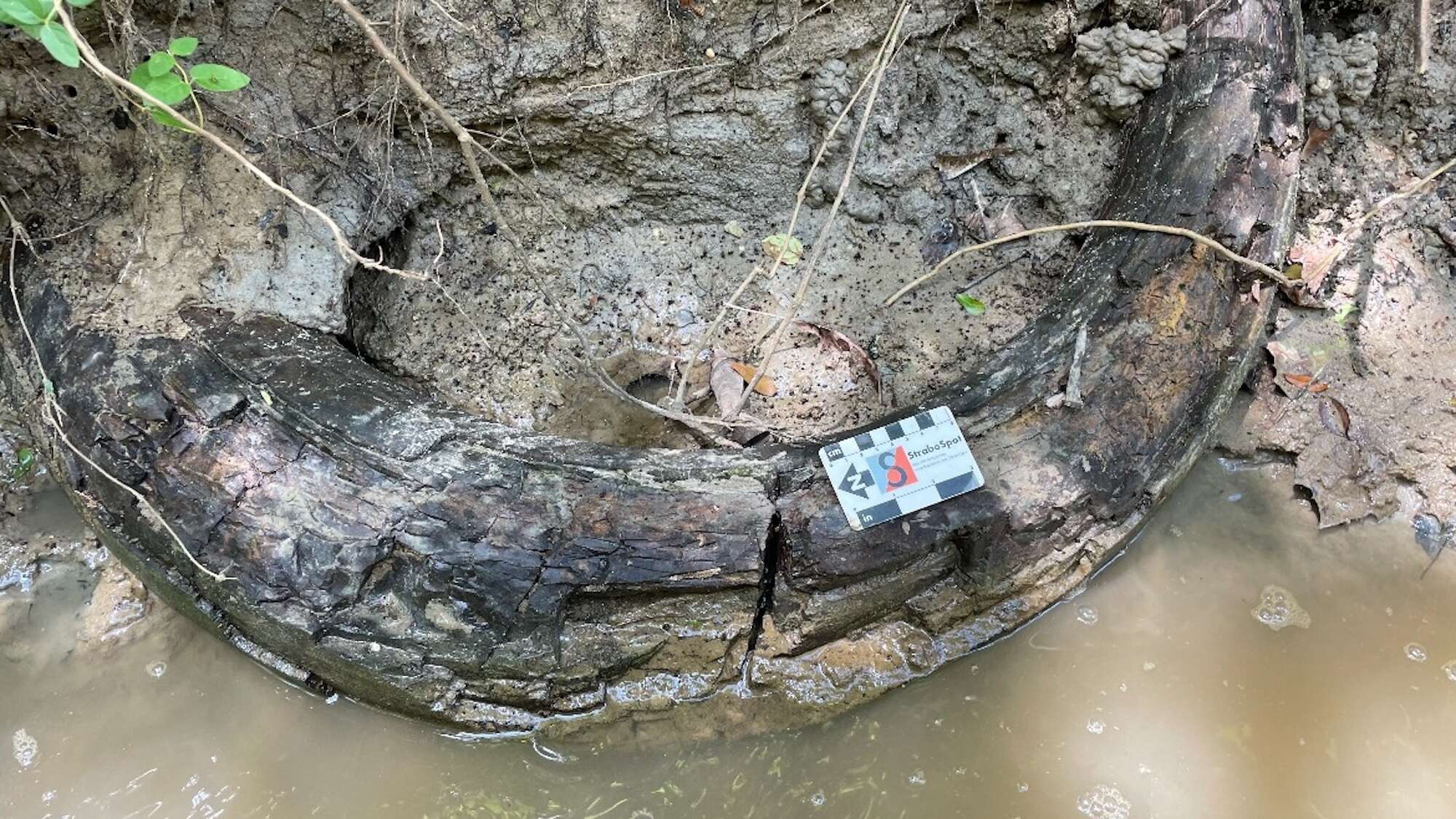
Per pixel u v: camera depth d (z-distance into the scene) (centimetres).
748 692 201
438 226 271
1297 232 268
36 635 219
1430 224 265
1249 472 242
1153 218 224
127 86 162
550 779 198
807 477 197
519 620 189
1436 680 209
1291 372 247
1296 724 203
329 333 237
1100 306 214
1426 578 224
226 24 239
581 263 282
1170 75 245
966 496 198
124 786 199
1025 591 210
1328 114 265
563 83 256
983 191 280
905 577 200
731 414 251
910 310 270
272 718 207
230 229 233
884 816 193
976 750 201
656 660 198
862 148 274
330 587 189
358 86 252
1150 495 213
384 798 197
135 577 223
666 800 196
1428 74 266
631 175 277
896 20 231
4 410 239
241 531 192
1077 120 270
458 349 268
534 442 201
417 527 188
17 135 232
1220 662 213
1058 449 203
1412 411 243
